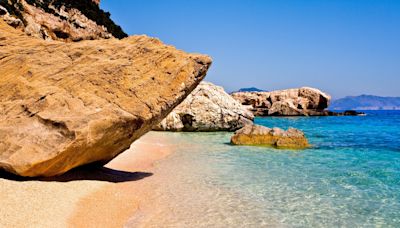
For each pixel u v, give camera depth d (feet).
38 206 26.63
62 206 27.99
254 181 42.06
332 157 60.80
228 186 39.55
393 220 29.37
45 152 29.19
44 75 36.09
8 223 22.89
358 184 41.14
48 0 144.05
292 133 76.33
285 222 28.66
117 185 37.60
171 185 39.60
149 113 35.24
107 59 37.93
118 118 32.65
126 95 35.24
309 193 37.11
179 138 90.22
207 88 113.91
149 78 36.88
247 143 77.15
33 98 33.30
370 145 77.82
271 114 221.87
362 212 31.32
